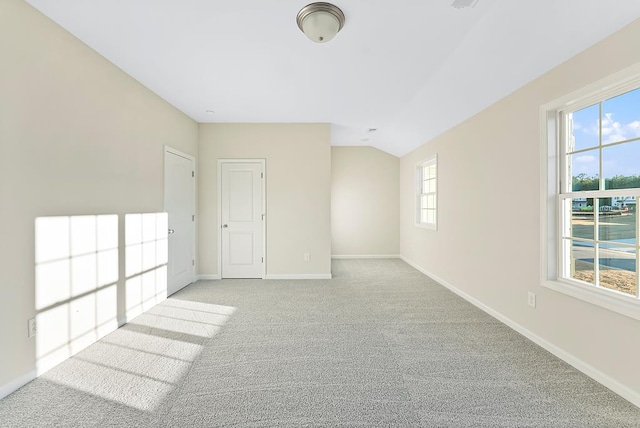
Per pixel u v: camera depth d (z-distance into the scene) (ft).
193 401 5.47
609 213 6.14
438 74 9.32
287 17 6.56
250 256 14.76
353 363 6.77
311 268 14.75
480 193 10.31
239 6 6.17
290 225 14.70
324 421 4.96
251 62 8.61
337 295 12.01
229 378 6.21
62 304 6.84
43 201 6.38
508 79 8.07
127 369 6.54
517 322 8.42
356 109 12.68
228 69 9.04
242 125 14.58
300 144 14.66
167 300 11.36
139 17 6.52
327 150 14.69
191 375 6.31
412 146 17.22
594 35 5.73
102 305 8.16
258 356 7.11
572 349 6.57
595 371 6.00
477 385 5.91
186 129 13.32
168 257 11.85
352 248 20.79
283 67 8.93
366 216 20.77
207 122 14.51
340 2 6.04
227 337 8.16
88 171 7.64
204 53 8.09
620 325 5.52
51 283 6.56
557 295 6.98
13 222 5.75
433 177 16.03
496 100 9.27
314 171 14.70
